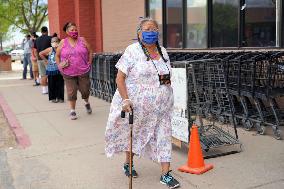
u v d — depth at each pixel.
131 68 4.55
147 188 4.75
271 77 6.61
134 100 4.56
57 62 8.77
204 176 5.01
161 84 4.59
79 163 5.78
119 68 4.55
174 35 11.42
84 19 16.94
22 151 6.54
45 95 12.97
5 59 26.59
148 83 4.56
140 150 4.71
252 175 4.98
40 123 8.54
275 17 8.14
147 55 4.56
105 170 5.43
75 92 8.73
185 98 5.56
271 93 6.57
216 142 5.84
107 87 11.08
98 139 7.04
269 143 6.27
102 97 11.55
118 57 10.51
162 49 4.68
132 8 13.53
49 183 5.09
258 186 4.65
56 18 18.31
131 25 13.68
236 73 7.09
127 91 4.57
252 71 6.68
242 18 8.95
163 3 11.73
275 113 6.55
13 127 8.24
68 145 6.75
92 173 5.34
